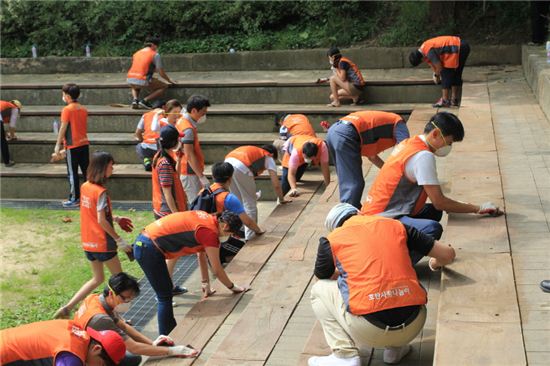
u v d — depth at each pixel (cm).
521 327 366
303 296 530
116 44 1341
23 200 1010
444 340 360
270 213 796
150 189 981
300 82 1094
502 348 349
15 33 1368
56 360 402
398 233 389
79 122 931
